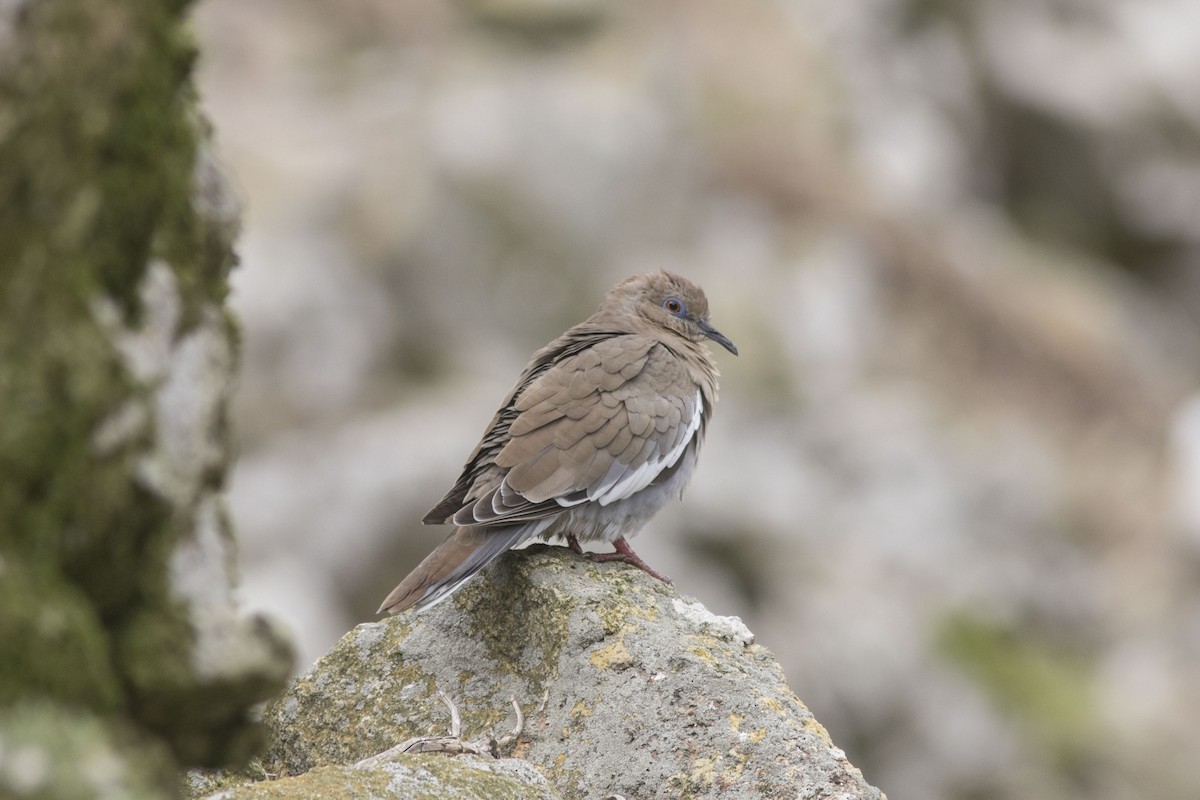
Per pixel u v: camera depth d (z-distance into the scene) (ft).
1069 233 88.58
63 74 7.65
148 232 8.18
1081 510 70.23
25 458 7.55
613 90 68.59
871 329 69.97
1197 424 73.31
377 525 51.06
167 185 8.22
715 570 53.83
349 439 54.44
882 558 57.82
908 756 52.24
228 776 16.51
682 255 65.87
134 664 8.04
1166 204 88.99
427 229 61.36
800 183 73.31
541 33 73.67
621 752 16.74
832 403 63.93
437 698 18.21
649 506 22.00
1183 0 95.20
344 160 65.16
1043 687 56.70
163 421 8.21
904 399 65.51
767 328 65.00
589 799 16.43
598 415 21.26
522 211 62.80
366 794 13.42
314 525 50.67
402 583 18.71
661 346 23.04
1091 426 74.23
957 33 89.30
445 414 55.93
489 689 18.24
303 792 13.24
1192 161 90.84
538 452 20.67
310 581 49.16
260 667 8.45
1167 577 67.41
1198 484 69.51
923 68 86.94
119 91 7.89
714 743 16.65
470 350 60.75
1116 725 56.59
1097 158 89.04
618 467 21.17
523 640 18.58
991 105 88.69
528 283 62.39
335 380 57.36
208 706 8.50
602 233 64.23
